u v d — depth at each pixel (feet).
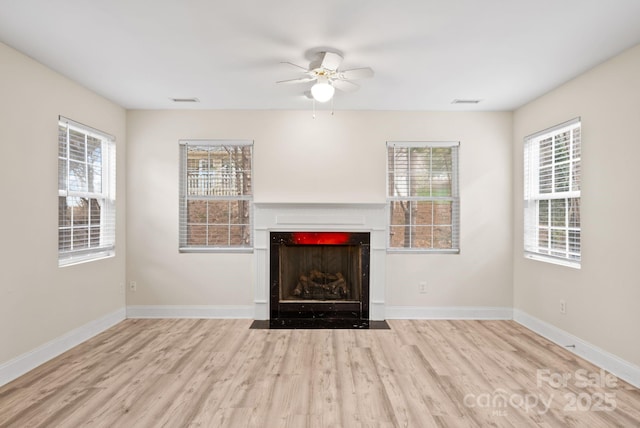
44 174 10.88
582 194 11.39
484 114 15.52
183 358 11.23
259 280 15.33
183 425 7.70
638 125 9.40
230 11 7.95
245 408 8.37
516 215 15.29
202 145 15.61
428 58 10.32
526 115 14.51
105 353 11.61
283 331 13.84
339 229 15.25
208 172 15.67
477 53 9.99
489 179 15.55
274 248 15.39
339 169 15.55
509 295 15.56
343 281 16.07
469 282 15.55
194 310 15.48
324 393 9.07
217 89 12.94
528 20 8.28
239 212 15.66
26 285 10.23
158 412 8.18
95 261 13.32
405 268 15.53
